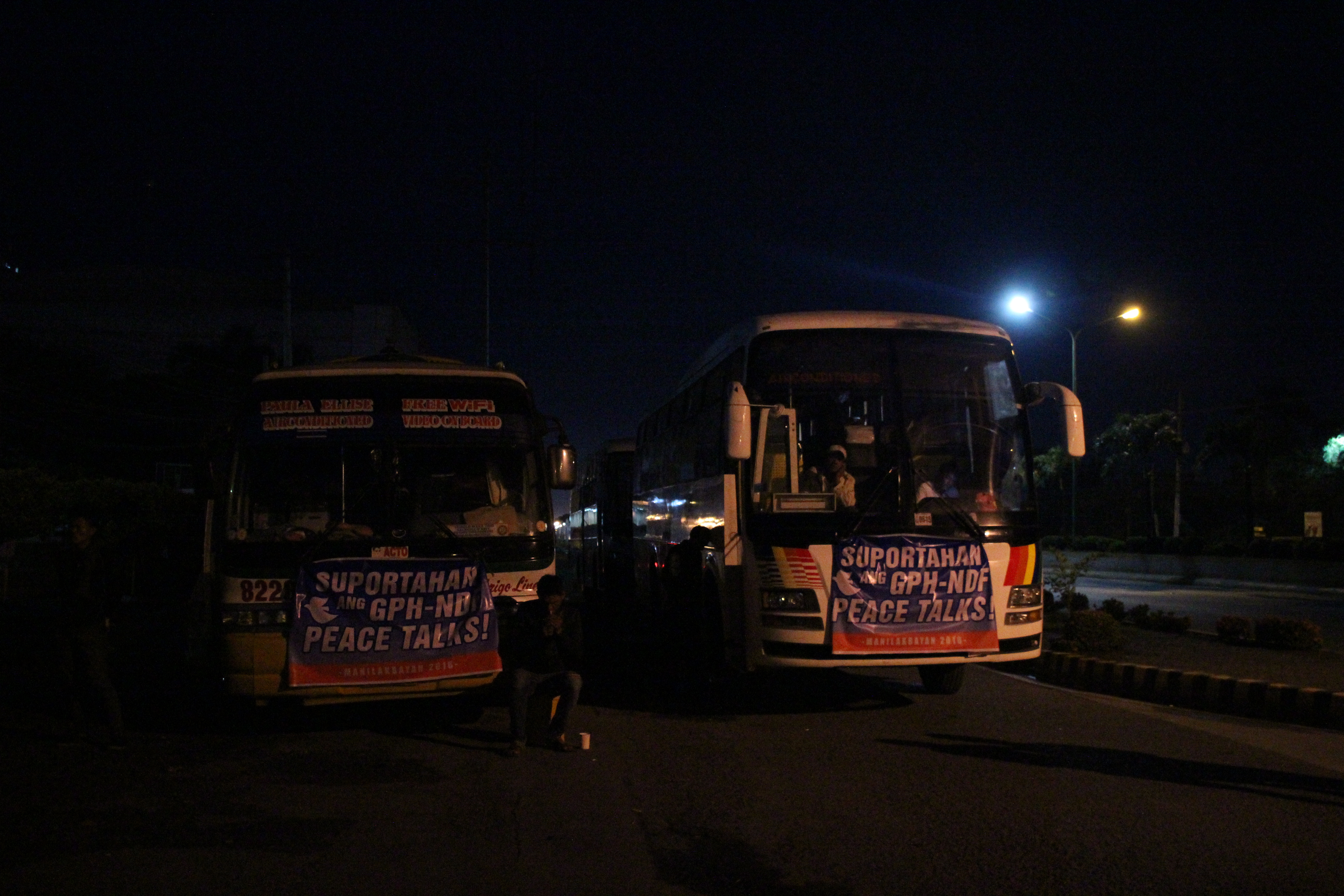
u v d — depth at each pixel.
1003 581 9.37
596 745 8.44
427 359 9.88
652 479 15.98
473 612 8.52
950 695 10.74
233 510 8.38
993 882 5.23
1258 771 7.41
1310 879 5.25
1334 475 40.09
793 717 9.62
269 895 5.04
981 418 9.73
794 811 6.49
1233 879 5.25
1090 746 8.27
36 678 11.97
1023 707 10.04
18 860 5.54
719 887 5.18
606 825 6.21
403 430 8.77
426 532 8.55
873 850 5.73
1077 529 47.22
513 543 8.73
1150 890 5.10
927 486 9.45
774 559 9.22
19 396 35.22
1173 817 6.31
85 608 8.26
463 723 9.34
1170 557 34.78
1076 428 9.66
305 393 8.78
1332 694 8.88
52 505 19.59
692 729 9.06
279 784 7.19
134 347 54.28
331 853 5.68
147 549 25.31
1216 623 17.77
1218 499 45.62
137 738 8.76
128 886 5.15
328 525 8.46
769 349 9.62
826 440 9.50
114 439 38.94
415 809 6.55
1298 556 30.98
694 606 11.20
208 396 40.84
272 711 9.88
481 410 8.99
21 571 22.77
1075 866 5.45
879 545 9.18
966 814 6.39
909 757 7.93
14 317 53.53
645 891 5.12
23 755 8.08
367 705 10.16
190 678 12.02
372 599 8.32
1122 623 14.92
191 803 6.69
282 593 8.24
